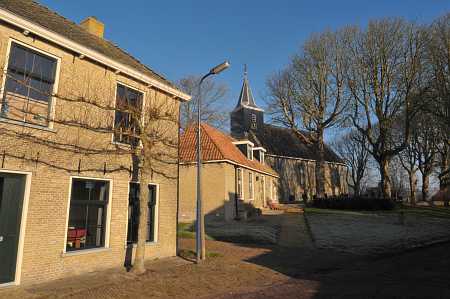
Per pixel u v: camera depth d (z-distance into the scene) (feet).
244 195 86.53
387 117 101.86
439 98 87.40
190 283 29.22
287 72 115.03
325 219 77.87
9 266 26.16
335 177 171.42
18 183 27.48
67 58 31.94
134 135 33.63
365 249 49.60
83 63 33.32
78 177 31.65
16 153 27.09
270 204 104.68
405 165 147.95
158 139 37.14
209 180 75.92
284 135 165.58
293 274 34.45
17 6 32.81
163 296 25.48
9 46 27.58
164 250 40.34
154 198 40.32
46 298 23.24
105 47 41.93
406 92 95.55
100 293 24.97
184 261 38.29
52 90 30.55
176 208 42.96
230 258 40.68
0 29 27.04
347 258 43.50
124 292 25.62
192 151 78.89
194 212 74.95
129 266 34.83
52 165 29.53
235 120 151.33
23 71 28.73
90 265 31.81
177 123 41.83
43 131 29.17
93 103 32.17
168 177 42.16
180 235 57.77
